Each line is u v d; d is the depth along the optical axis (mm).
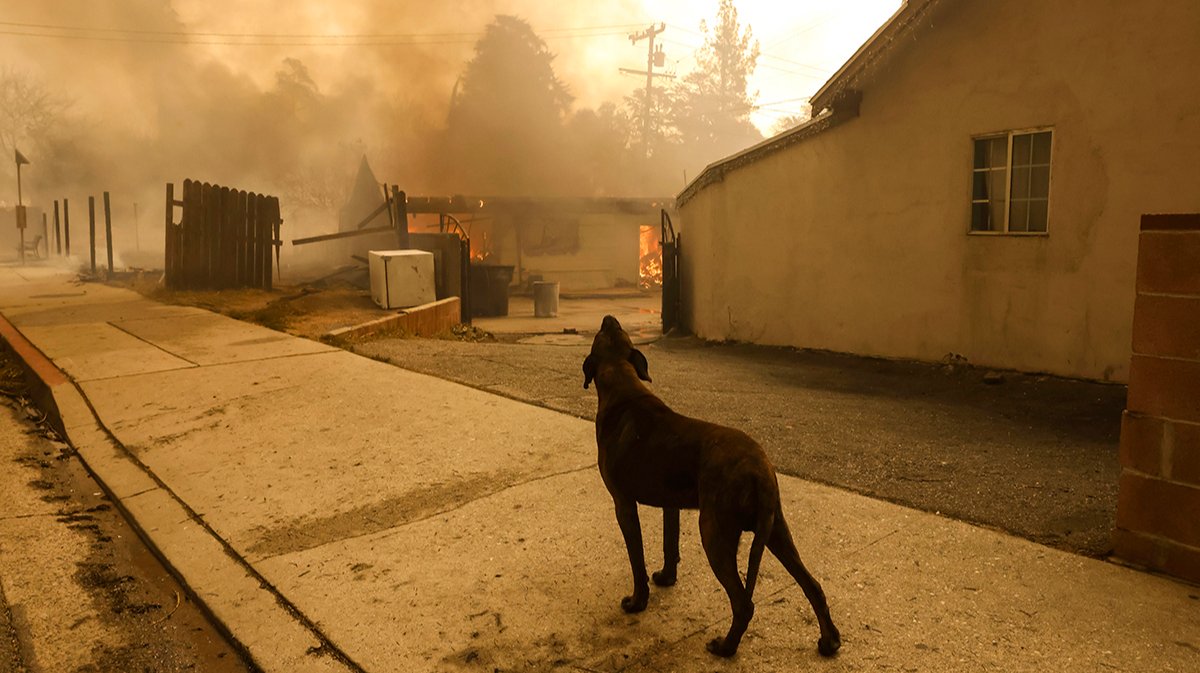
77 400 7277
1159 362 3688
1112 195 8539
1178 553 3701
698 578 3805
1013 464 5637
